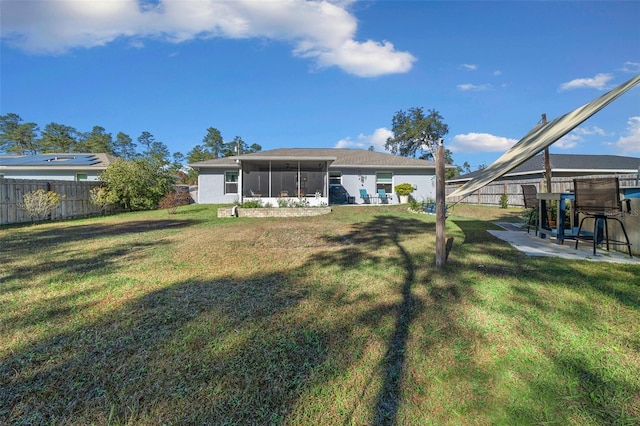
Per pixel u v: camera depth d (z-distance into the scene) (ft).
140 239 22.74
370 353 6.99
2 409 5.33
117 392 5.77
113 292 11.16
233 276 13.10
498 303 9.61
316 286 11.66
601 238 17.89
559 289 10.62
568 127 13.34
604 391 5.59
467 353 6.92
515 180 61.87
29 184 37.91
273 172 51.44
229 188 61.31
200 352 7.09
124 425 4.98
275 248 19.07
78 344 7.47
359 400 5.52
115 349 7.24
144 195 53.67
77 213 44.57
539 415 5.09
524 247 18.16
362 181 61.21
